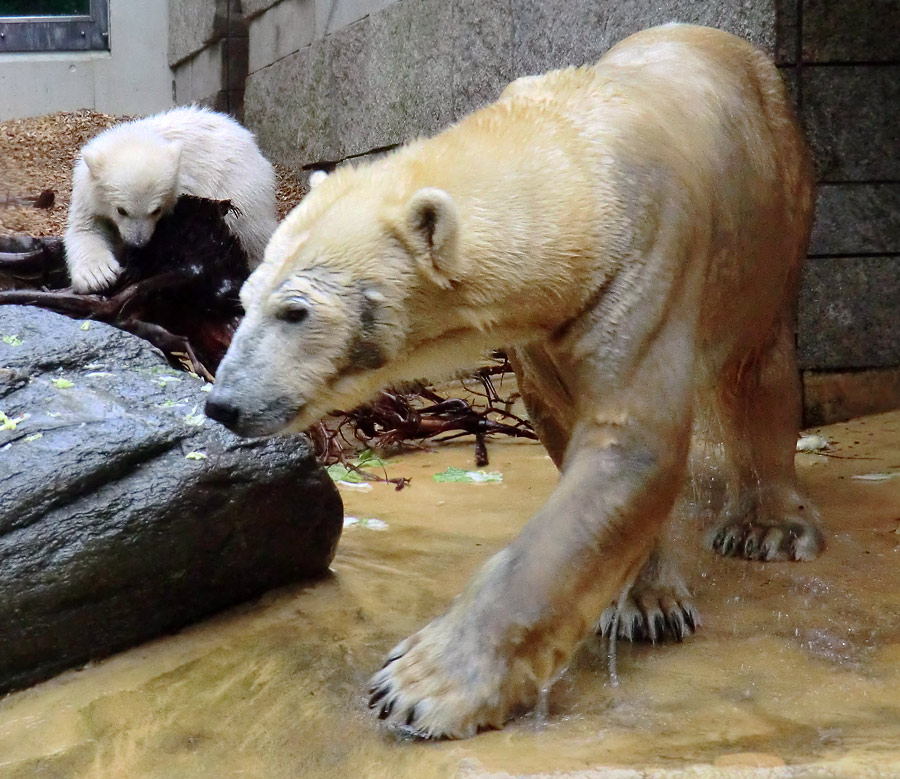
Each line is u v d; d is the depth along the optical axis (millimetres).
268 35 11406
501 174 2518
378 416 5348
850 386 5535
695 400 2855
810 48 5086
